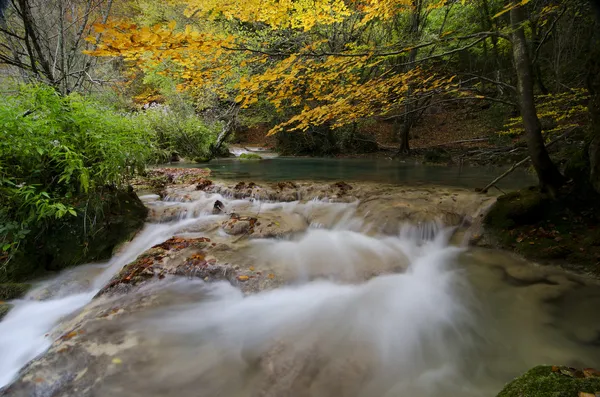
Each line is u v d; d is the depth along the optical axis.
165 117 12.95
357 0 4.95
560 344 2.47
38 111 3.50
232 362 2.25
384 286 3.42
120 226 4.42
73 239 3.97
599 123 3.12
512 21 3.84
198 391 1.96
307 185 7.15
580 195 3.73
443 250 4.17
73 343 2.28
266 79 3.41
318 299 3.16
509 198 4.32
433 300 3.16
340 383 2.11
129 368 2.09
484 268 3.66
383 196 5.98
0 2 4.50
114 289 3.07
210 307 2.92
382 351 2.46
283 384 2.06
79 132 3.80
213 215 5.39
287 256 3.92
